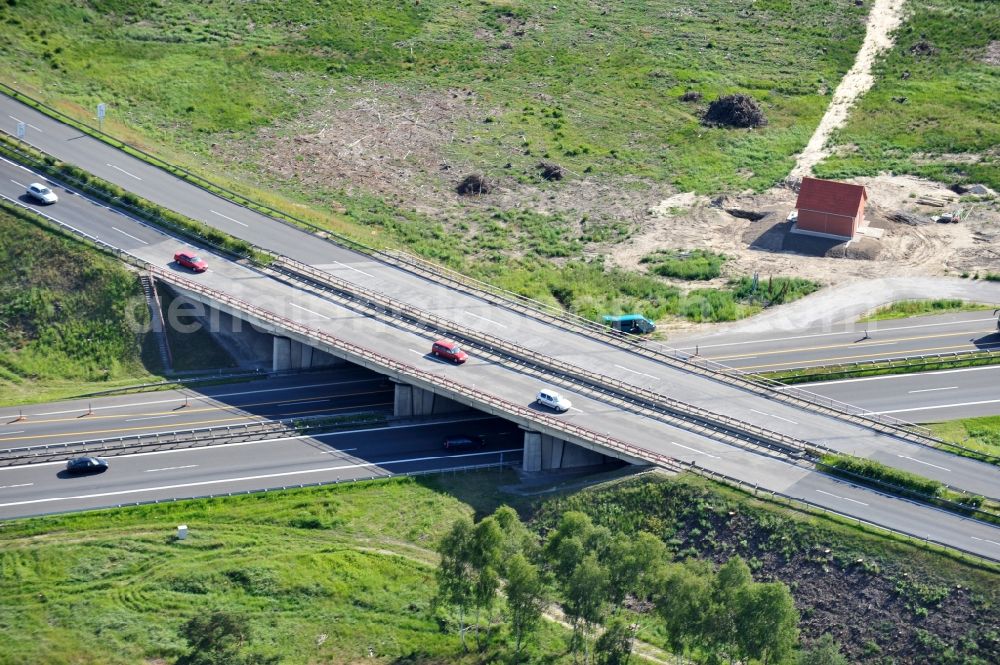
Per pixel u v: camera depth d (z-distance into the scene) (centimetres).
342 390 12588
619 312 13625
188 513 10775
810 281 14212
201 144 16262
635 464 11044
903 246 14925
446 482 11338
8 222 13575
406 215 15400
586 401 11762
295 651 9544
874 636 9525
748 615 8819
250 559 10294
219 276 13300
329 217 14912
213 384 12600
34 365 12656
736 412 11631
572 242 15225
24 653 9294
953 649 9306
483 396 11619
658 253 15000
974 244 14962
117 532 10494
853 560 9919
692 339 13150
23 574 9969
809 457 11031
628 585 9306
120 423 11900
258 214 14462
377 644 9675
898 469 10719
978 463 11000
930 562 9794
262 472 11306
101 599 9838
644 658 9600
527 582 9269
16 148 14775
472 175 16288
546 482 11375
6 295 13075
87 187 14338
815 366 12544
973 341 12938
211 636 9306
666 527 10531
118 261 13300
